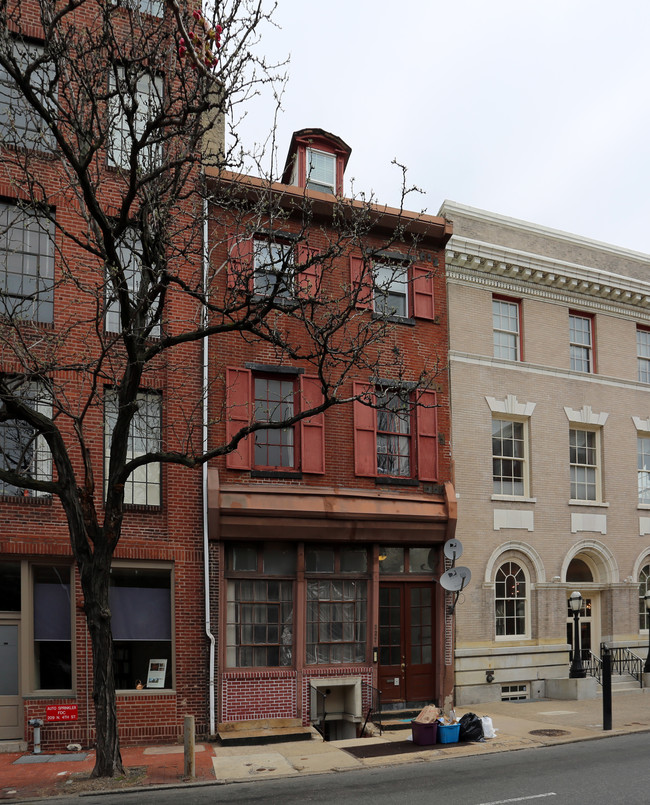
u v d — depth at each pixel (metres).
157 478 15.38
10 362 14.04
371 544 16.95
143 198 12.16
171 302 15.67
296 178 18.64
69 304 14.83
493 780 10.73
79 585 14.18
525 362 20.12
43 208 13.38
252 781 11.20
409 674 17.14
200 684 14.77
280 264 16.86
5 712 13.65
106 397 14.98
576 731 14.44
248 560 15.95
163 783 10.93
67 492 11.34
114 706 11.41
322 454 16.66
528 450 20.06
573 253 21.75
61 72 11.34
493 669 18.41
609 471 21.30
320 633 16.34
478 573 18.59
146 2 15.52
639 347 22.83
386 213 17.92
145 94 15.80
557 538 20.05
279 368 16.48
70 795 10.28
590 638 20.84
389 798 9.80
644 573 21.80
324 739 15.76
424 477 17.81
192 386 15.64
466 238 19.30
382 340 17.77
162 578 15.05
